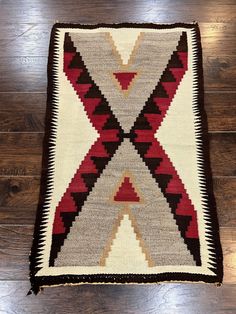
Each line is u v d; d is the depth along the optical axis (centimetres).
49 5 153
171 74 137
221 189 118
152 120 129
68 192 118
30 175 122
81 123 129
